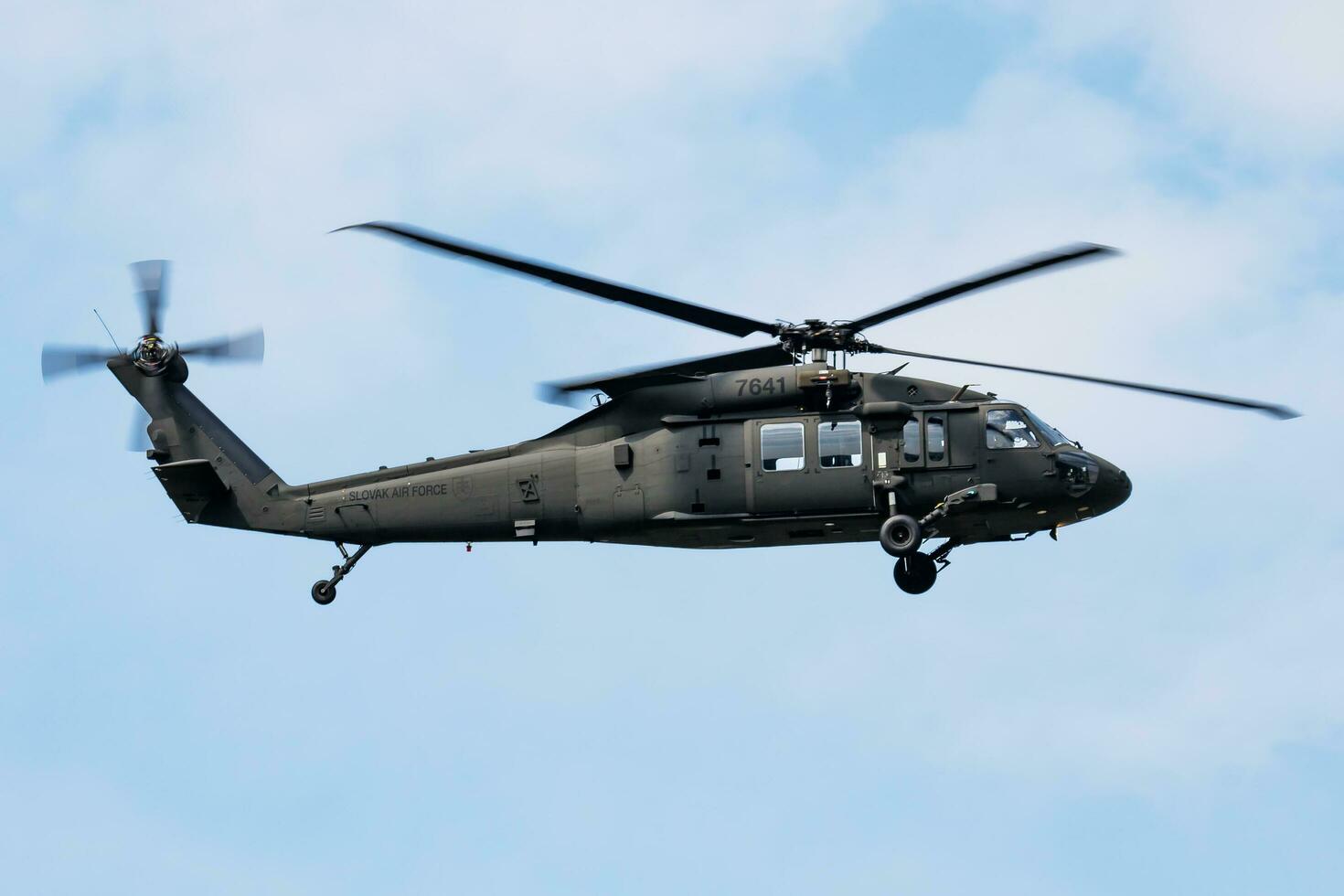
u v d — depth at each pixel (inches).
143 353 4220.0
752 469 3801.7
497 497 3951.8
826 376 3794.3
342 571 4082.2
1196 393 3558.1
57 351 4234.7
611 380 3828.7
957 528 3846.0
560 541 4003.4
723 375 3885.3
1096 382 3597.4
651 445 3868.1
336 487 4074.8
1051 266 3316.9
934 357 3750.0
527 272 3447.3
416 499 4010.8
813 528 3841.0
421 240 3346.5
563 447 3944.4
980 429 3794.3
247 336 4244.6
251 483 4133.9
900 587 3902.6
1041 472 3774.6
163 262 4286.4
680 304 3604.8
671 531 3875.5
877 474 3774.6
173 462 4168.3
